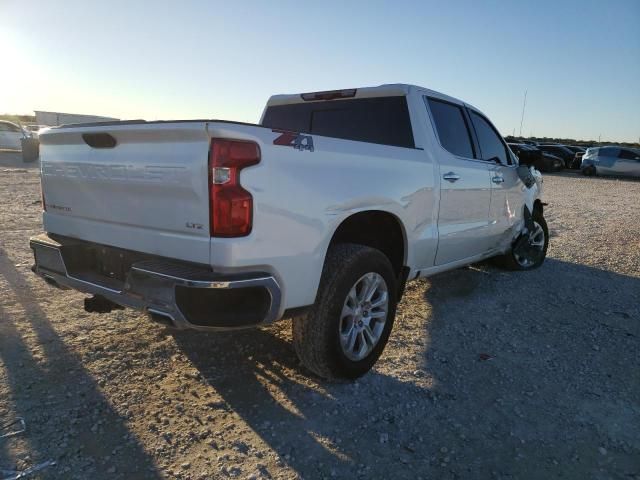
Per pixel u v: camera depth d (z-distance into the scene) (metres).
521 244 6.21
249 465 2.58
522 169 5.73
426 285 5.72
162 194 2.78
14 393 3.08
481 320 4.74
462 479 2.57
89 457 2.56
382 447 2.78
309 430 2.89
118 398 3.10
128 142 2.91
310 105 4.92
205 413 3.00
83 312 4.39
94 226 3.24
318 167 2.98
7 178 14.92
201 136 2.56
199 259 2.67
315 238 2.95
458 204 4.54
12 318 4.17
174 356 3.68
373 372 3.61
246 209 2.60
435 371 3.69
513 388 3.50
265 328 4.21
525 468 2.68
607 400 3.40
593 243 8.40
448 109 4.75
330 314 3.13
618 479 2.62
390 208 3.59
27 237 7.04
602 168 28.42
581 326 4.70
